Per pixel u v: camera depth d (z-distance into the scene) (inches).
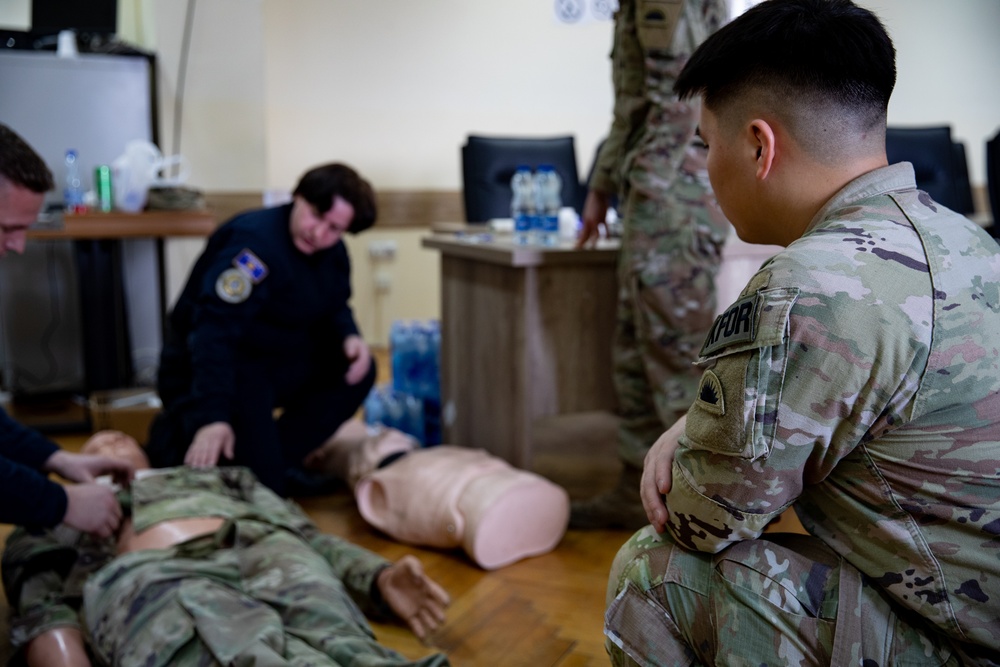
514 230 119.6
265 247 98.3
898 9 227.8
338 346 112.5
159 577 56.2
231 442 92.9
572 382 101.8
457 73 207.6
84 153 159.3
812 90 37.9
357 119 202.2
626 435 95.7
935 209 38.3
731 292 94.9
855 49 37.5
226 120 177.2
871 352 34.8
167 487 72.3
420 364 127.6
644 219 88.7
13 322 161.5
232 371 95.7
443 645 69.9
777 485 37.2
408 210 207.9
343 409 111.6
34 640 58.6
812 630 38.6
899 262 35.7
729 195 42.0
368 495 98.4
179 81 173.9
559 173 158.4
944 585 36.3
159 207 142.3
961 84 235.1
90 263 142.9
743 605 39.6
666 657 42.3
